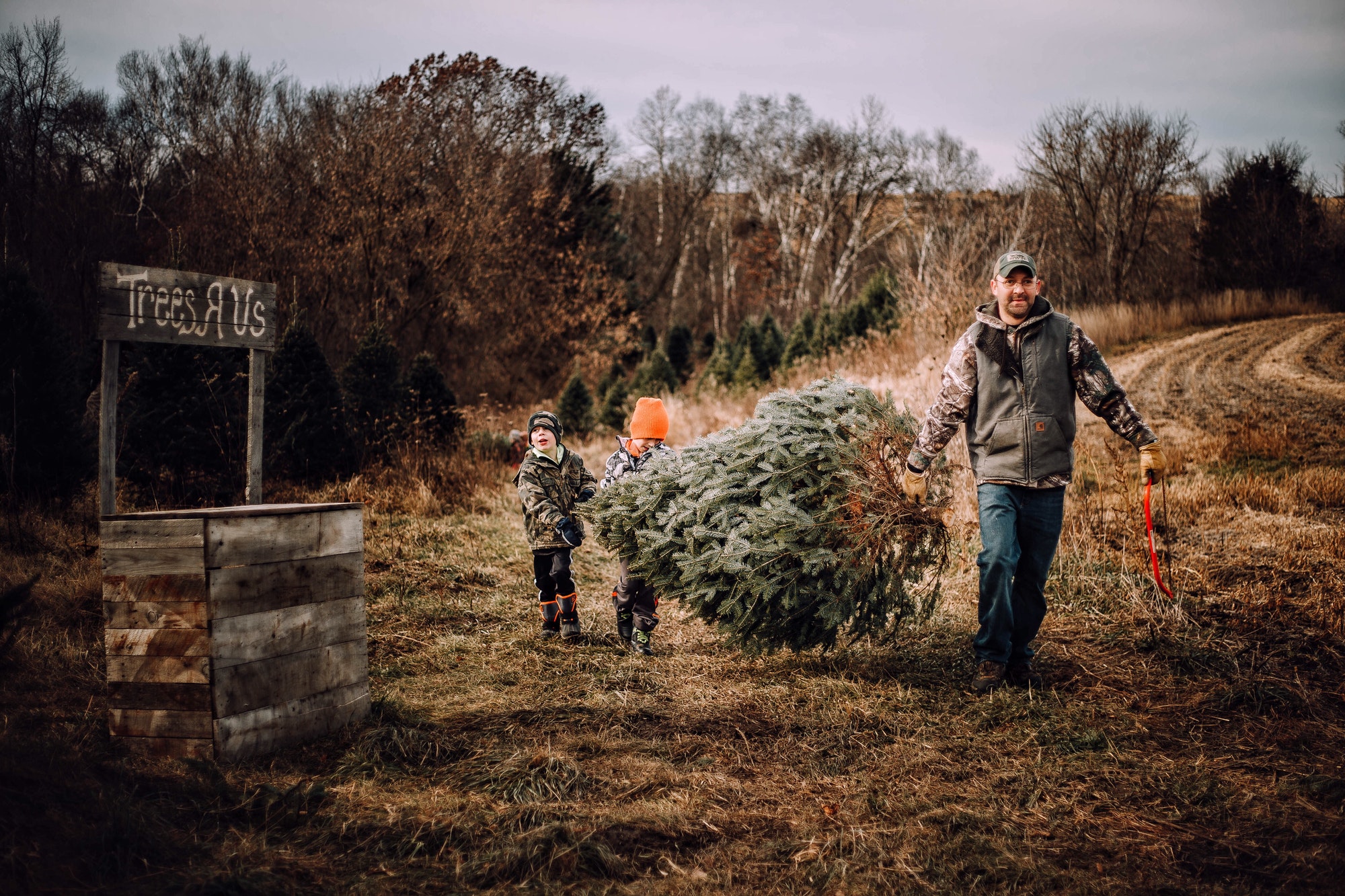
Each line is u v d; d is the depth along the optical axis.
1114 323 20.02
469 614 5.42
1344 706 3.58
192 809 2.54
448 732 3.36
